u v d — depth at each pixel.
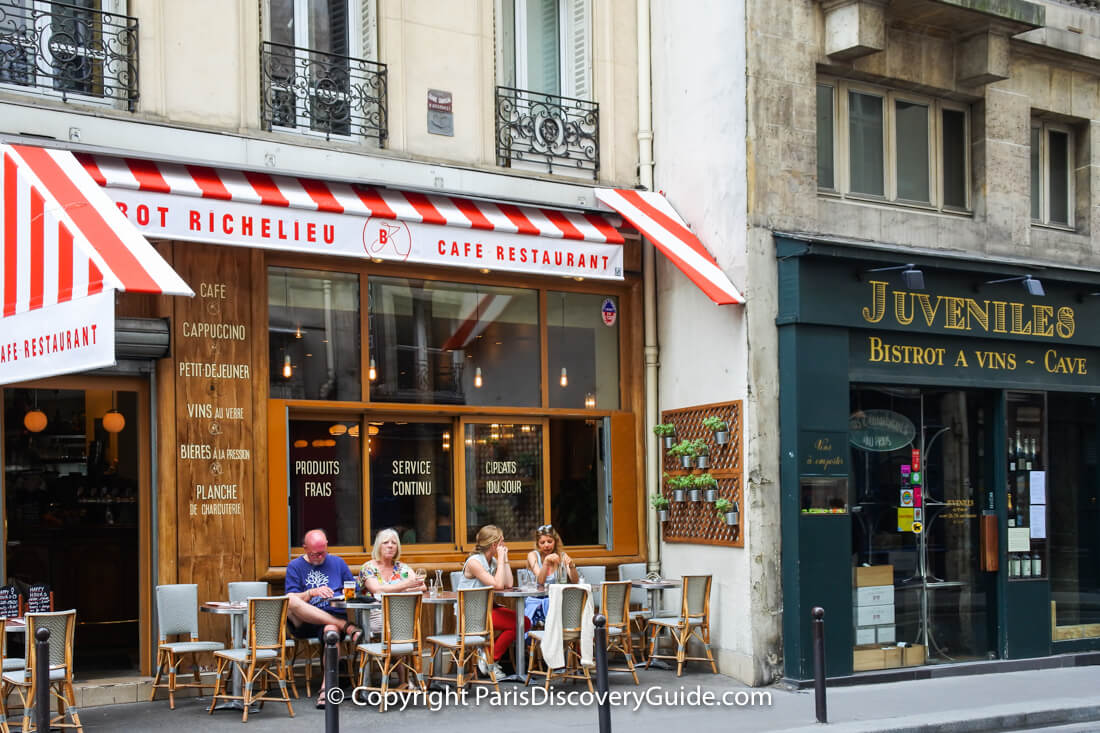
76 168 9.03
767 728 9.12
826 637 11.15
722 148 11.70
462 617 9.94
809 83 11.82
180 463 10.05
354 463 11.16
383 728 8.93
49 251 8.26
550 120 12.24
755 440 11.16
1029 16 12.41
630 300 12.77
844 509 11.38
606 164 12.59
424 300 11.64
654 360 12.64
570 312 12.52
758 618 11.02
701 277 11.22
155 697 9.88
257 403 10.46
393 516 11.34
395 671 10.86
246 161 10.28
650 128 12.79
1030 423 12.91
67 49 9.68
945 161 13.04
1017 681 11.66
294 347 10.83
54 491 11.01
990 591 12.62
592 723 9.16
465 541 11.66
